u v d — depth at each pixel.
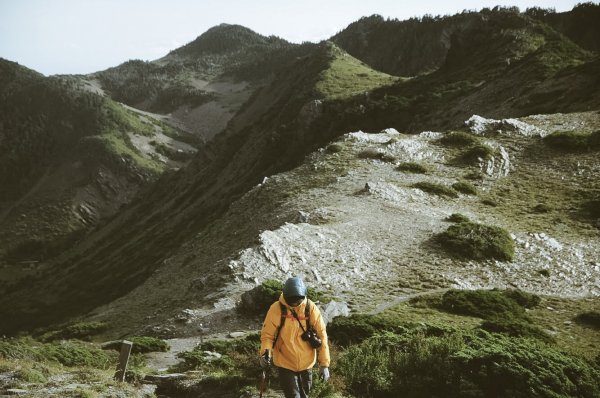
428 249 38.00
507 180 53.16
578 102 73.19
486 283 33.94
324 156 60.44
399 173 54.19
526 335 22.36
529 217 45.16
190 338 26.94
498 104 90.06
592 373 9.53
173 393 11.70
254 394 10.31
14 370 12.23
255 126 177.38
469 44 139.00
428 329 16.44
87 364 18.19
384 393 10.54
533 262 36.72
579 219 44.44
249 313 29.00
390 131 66.94
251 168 130.12
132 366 18.69
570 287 33.16
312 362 7.16
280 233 38.28
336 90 167.00
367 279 33.59
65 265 155.50
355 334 20.55
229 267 34.44
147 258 109.06
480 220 44.31
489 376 9.51
